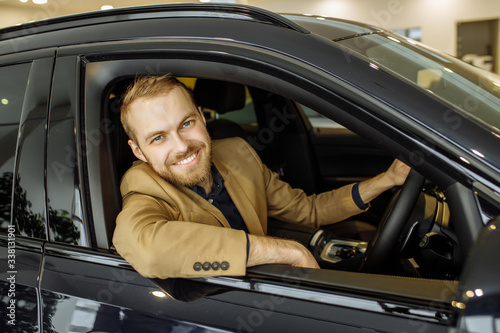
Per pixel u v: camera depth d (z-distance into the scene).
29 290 0.96
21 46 1.09
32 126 1.02
